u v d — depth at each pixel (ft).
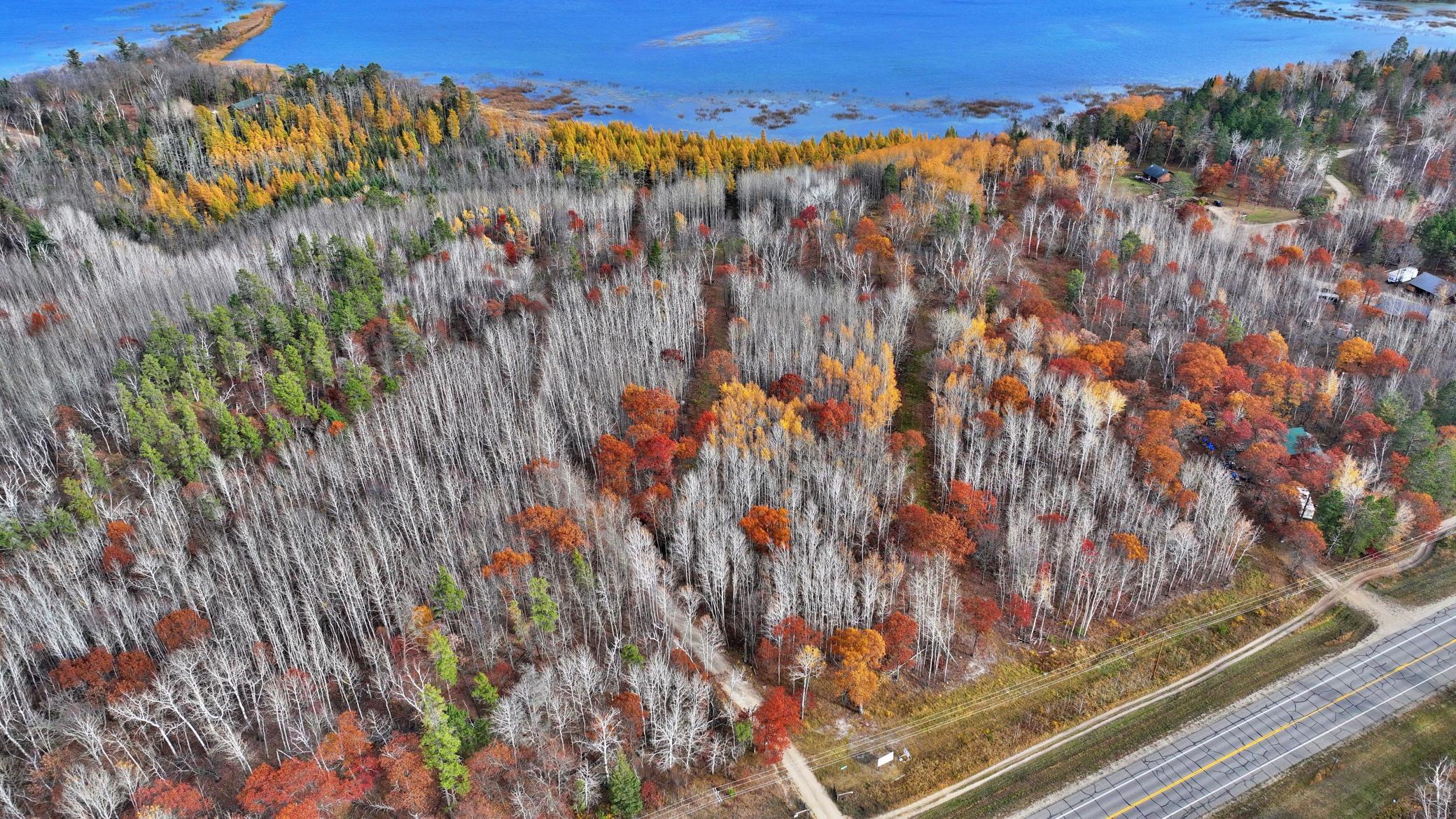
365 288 508.53
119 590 319.06
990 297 513.04
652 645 330.54
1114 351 466.70
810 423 425.28
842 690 315.58
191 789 264.31
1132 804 281.54
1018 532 350.43
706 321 543.39
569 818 270.26
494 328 506.07
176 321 495.00
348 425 423.23
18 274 550.77
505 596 335.67
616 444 397.80
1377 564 373.40
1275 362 451.12
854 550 374.22
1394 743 297.74
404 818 268.41
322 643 300.40
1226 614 351.46
